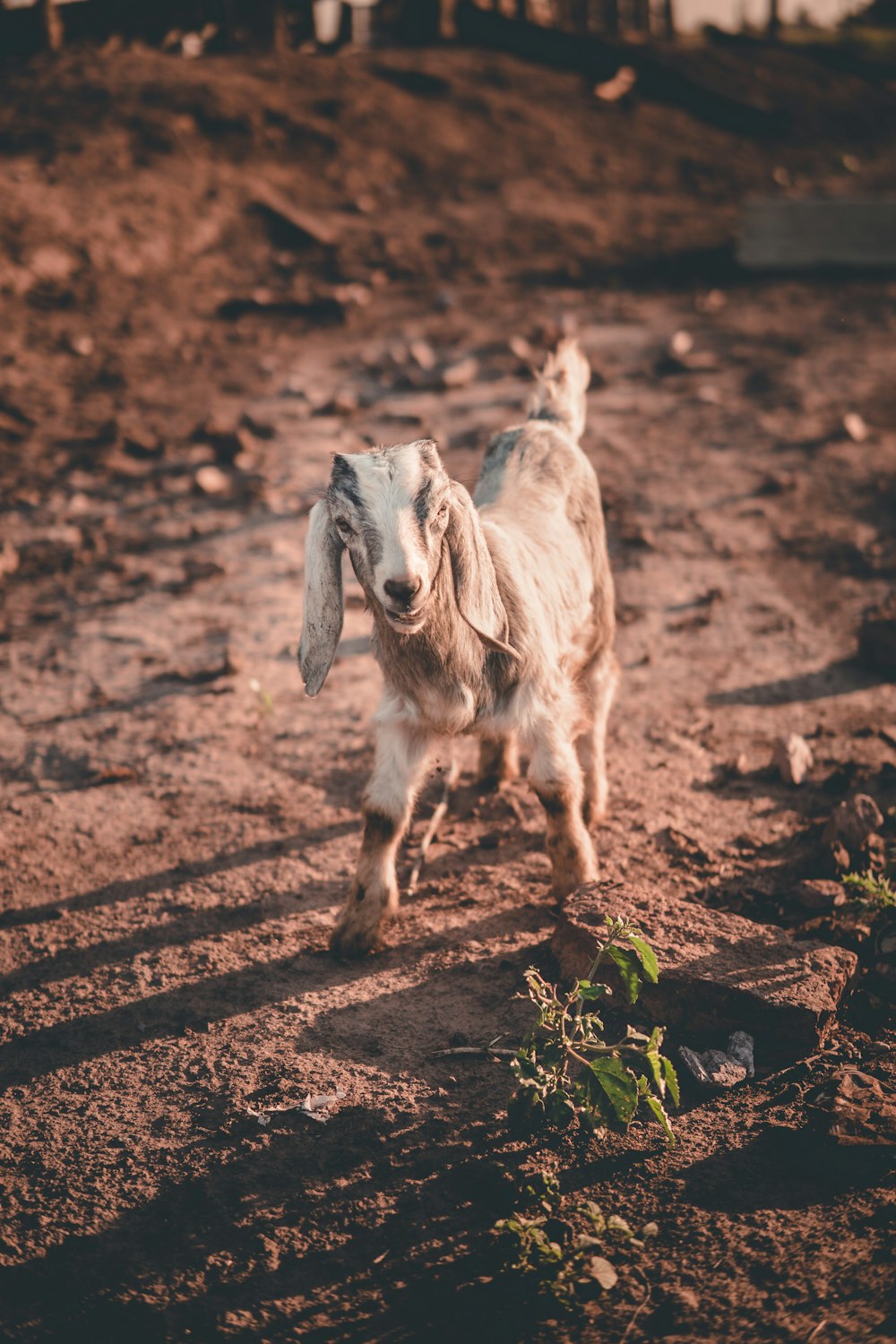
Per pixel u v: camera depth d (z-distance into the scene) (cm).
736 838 535
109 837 558
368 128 1850
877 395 1098
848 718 634
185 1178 368
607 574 559
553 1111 369
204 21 2025
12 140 1546
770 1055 404
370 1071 408
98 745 632
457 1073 405
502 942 473
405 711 454
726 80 2538
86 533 889
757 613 755
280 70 1945
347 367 1217
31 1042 432
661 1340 302
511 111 2056
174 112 1688
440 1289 325
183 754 621
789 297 1419
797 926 468
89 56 1866
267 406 1123
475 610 421
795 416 1062
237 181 1616
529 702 462
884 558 810
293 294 1399
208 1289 330
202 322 1328
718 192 1942
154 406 1118
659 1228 338
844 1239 328
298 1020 436
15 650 736
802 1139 366
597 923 441
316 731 639
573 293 1445
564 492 531
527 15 2528
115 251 1397
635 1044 408
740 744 615
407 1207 353
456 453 973
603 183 1903
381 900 470
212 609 775
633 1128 377
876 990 435
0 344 1208
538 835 550
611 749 616
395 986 452
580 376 602
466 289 1455
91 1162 377
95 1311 325
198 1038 429
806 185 2011
